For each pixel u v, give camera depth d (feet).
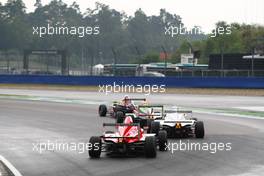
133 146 115.34
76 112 250.16
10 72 574.15
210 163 105.29
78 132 170.40
